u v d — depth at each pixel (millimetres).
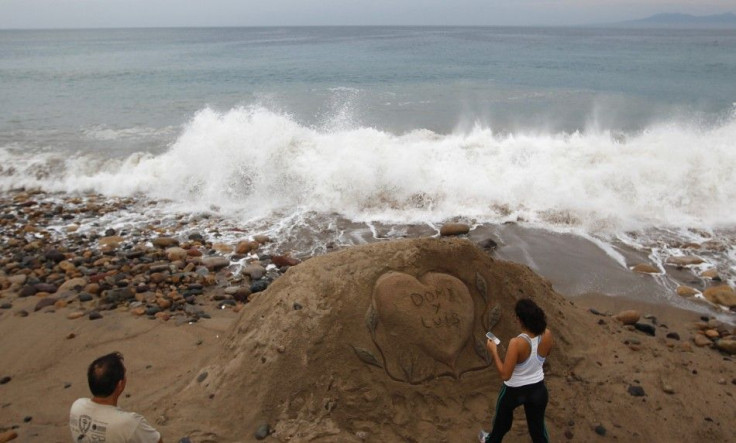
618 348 5418
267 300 4992
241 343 4742
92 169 13750
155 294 7547
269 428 4102
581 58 46969
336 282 4730
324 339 4422
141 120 19812
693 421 4469
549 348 3850
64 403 5051
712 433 4348
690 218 10336
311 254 9102
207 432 4082
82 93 26562
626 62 42625
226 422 4172
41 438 4340
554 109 21625
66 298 7441
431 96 25000
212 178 12055
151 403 4641
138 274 8297
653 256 8875
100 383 2988
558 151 12328
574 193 10906
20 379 5547
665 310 7188
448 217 10578
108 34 159625
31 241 9758
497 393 4477
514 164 12000
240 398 4312
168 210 11398
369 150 12109
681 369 5211
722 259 8734
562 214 10492
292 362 4352
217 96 25609
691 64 40719
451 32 144625
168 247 9430
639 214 10461
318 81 31188
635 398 4680
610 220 10172
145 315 6969
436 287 4715
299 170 11836
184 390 4648
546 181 11227
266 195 11805
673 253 8977
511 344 3752
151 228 10367
